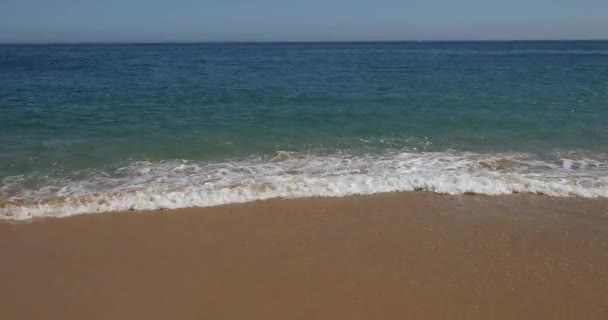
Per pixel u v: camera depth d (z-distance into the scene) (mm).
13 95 17516
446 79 23922
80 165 8906
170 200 7090
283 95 18219
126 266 5223
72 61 41562
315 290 4742
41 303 4531
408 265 5227
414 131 11773
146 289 4773
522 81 22328
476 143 10570
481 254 5469
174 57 51656
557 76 24812
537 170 8516
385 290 4734
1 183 7836
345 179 8008
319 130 11961
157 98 17219
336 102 16359
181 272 5098
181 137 11195
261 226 6266
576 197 7250
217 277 4996
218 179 8086
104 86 20734
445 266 5195
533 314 4348
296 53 66812
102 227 6219
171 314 4367
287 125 12578
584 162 8984
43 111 14242
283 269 5148
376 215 6629
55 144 10398
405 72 29000
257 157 9555
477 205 6984
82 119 13148
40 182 7922
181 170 8648
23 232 6043
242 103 16234
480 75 26094
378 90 19578
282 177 8156
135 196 7199
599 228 6176
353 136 11312
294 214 6660
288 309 4430
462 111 14250
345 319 4270
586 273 5055
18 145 10250
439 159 9289
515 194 7410
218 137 11195
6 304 4504
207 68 33344
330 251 5555
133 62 40594
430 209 6836
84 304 4520
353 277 4973
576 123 12273
